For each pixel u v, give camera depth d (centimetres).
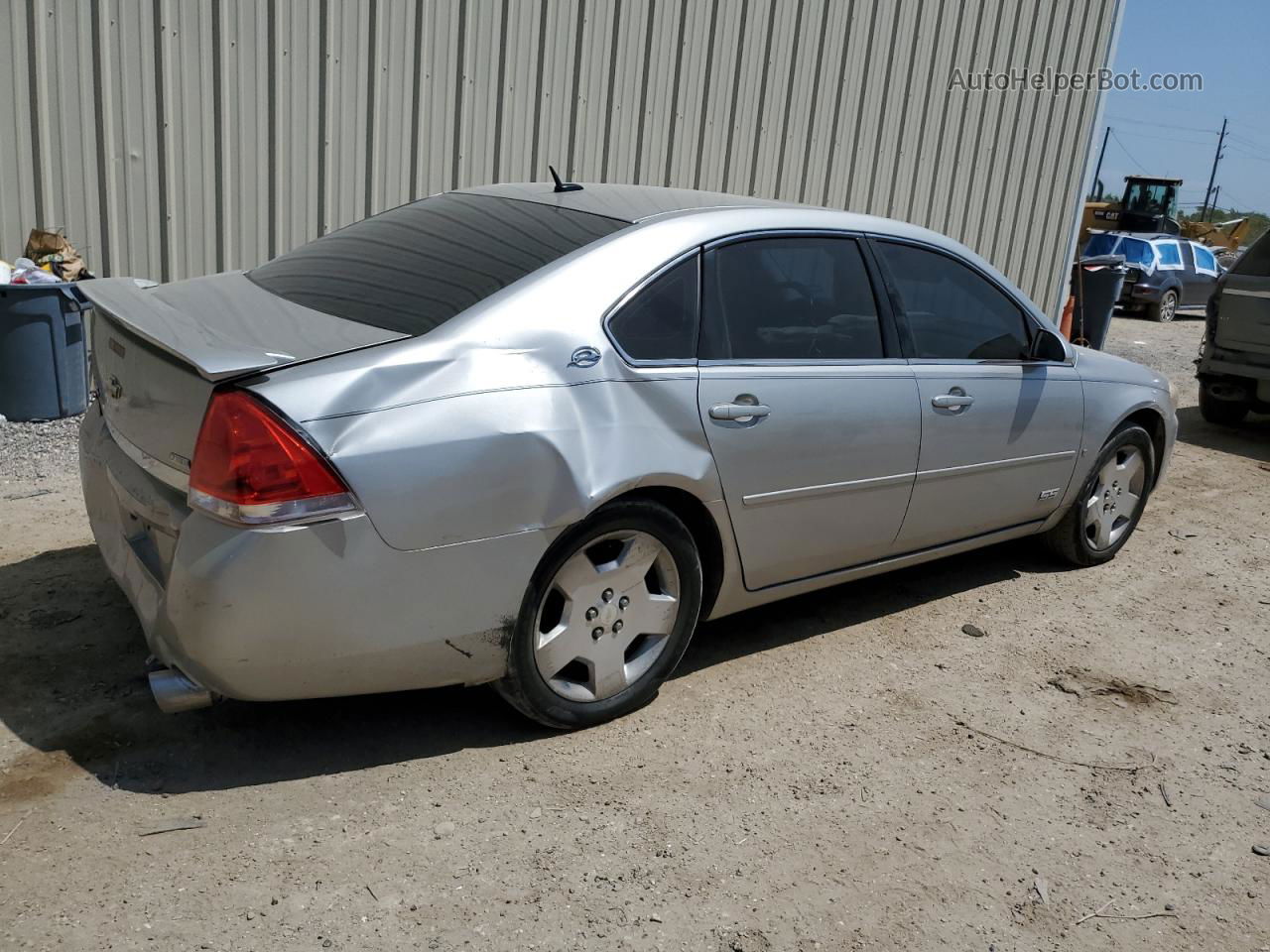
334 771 324
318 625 289
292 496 280
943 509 451
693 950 266
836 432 395
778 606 476
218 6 656
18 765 312
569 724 351
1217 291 902
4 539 467
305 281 366
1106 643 470
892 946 275
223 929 256
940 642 455
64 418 629
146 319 307
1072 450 506
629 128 830
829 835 316
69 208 642
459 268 351
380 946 256
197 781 313
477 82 752
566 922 270
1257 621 510
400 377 299
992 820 332
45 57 616
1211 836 335
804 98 916
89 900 261
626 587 351
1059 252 1164
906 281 435
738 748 357
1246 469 819
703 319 366
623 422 336
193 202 677
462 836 299
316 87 696
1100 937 286
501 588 316
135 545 321
